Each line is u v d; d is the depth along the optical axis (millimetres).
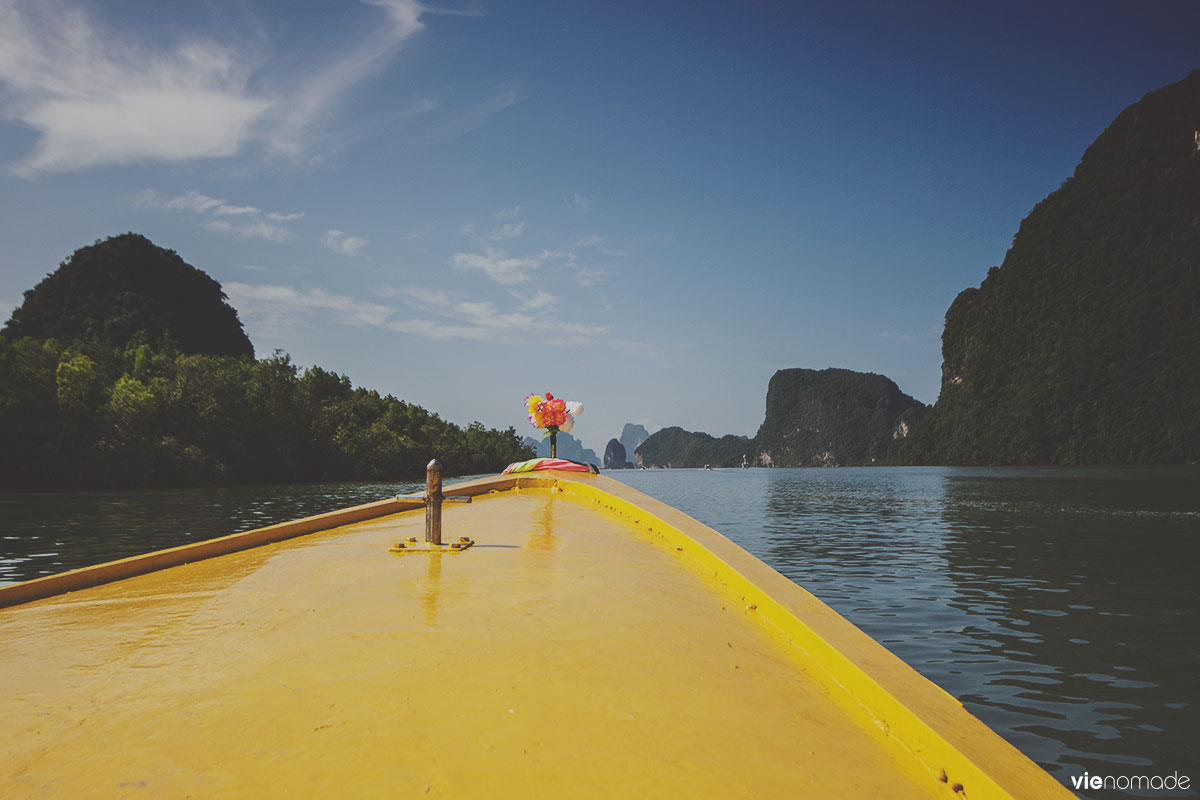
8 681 2658
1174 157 188500
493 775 1924
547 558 5102
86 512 28844
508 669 2760
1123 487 53000
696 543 5223
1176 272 160125
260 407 64312
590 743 2146
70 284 114250
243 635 3219
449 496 6660
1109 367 153750
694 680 2756
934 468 157000
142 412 50531
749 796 1882
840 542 20672
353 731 2189
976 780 1896
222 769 1948
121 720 2287
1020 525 25484
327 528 6598
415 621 3424
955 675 7203
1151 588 12484
